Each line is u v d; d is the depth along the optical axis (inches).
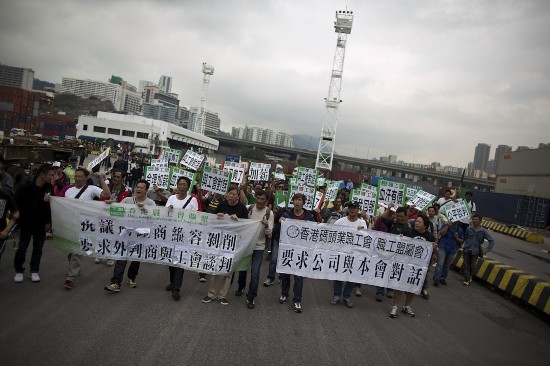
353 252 297.9
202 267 274.1
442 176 4276.6
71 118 4035.4
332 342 227.5
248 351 202.2
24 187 260.4
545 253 902.4
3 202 245.8
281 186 622.5
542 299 341.4
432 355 227.6
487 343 261.1
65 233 271.6
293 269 289.7
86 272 306.8
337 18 2498.8
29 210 260.1
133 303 250.7
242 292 304.8
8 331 193.9
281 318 257.6
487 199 1796.3
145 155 1882.4
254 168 593.6
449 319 304.0
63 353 179.0
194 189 442.9
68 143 1198.9
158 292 278.8
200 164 520.4
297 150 4926.2
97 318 220.4
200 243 276.8
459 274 491.5
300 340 224.8
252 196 458.3
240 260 276.5
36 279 267.6
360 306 308.7
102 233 276.8
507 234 1266.0
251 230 275.0
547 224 1553.9
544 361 243.1
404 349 230.8
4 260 309.0
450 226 416.8
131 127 3211.1
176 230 279.3
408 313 299.1
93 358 177.3
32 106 3378.4
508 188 2172.7
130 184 770.2
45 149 703.7
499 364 228.7
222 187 453.1
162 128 3405.5
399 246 300.7
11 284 258.4
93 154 1806.1
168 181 437.1
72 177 545.3
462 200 414.9
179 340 204.8
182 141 3912.4
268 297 301.7
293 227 292.4
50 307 228.4
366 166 4606.3
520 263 669.3
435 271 413.4
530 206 1561.3
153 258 278.8
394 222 338.6
